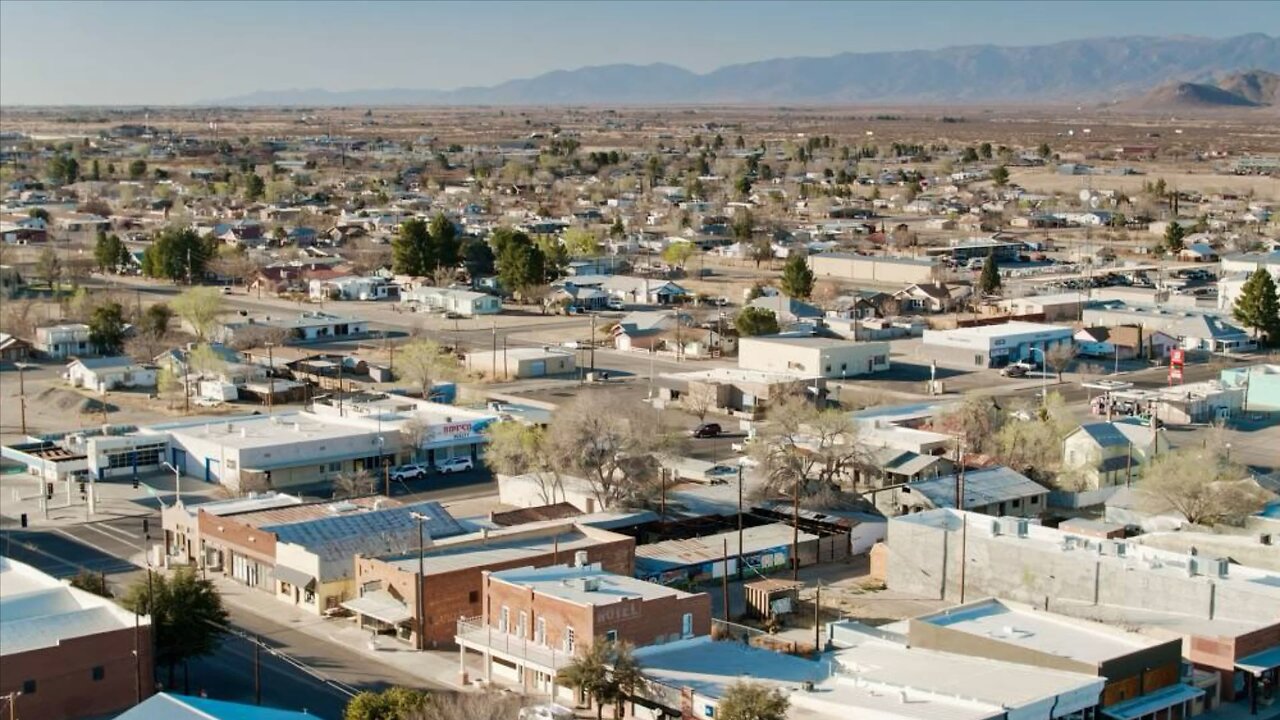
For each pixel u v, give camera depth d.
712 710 77.94
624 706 82.44
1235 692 85.00
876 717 74.75
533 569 95.19
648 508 123.56
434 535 110.94
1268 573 94.31
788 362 189.12
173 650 88.38
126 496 135.88
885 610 102.31
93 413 171.12
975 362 197.12
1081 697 77.50
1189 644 86.38
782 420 137.50
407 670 91.12
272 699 86.12
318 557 102.38
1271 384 168.62
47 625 85.44
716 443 154.50
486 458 139.88
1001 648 84.38
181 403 176.12
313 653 94.25
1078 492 130.88
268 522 110.75
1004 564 101.44
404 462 147.00
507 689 86.88
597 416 129.88
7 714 79.25
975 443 142.50
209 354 185.25
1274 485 126.56
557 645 87.94
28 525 125.75
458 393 179.50
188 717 74.38
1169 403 162.38
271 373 187.12
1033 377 190.38
